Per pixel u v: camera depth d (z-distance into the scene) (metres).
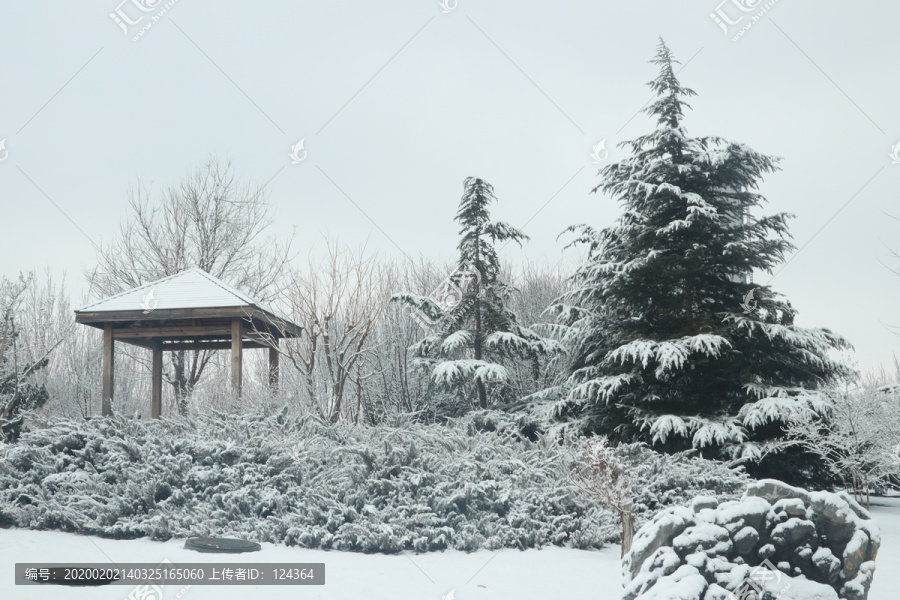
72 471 10.55
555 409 16.47
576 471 9.21
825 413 13.31
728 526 5.12
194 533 8.91
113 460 10.58
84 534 9.24
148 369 29.80
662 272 15.49
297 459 10.33
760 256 15.78
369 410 21.75
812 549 5.07
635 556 5.26
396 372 23.05
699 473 11.20
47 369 24.31
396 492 9.69
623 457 11.04
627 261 15.99
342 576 7.16
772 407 13.28
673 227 15.16
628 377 15.05
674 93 16.58
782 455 14.46
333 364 20.72
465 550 8.78
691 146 16.17
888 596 6.73
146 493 9.50
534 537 9.18
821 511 5.13
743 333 15.13
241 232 29.91
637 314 16.61
